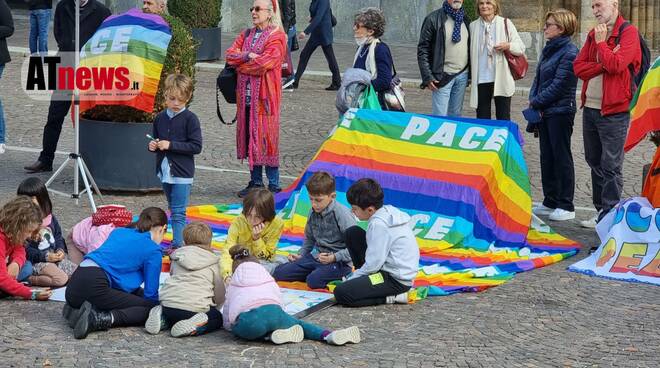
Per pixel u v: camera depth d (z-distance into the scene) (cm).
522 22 2938
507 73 1614
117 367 890
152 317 971
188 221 1352
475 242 1281
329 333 952
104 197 1491
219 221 1362
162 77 1488
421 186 1329
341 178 1369
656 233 1192
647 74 1250
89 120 1507
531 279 1177
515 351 950
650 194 1244
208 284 985
